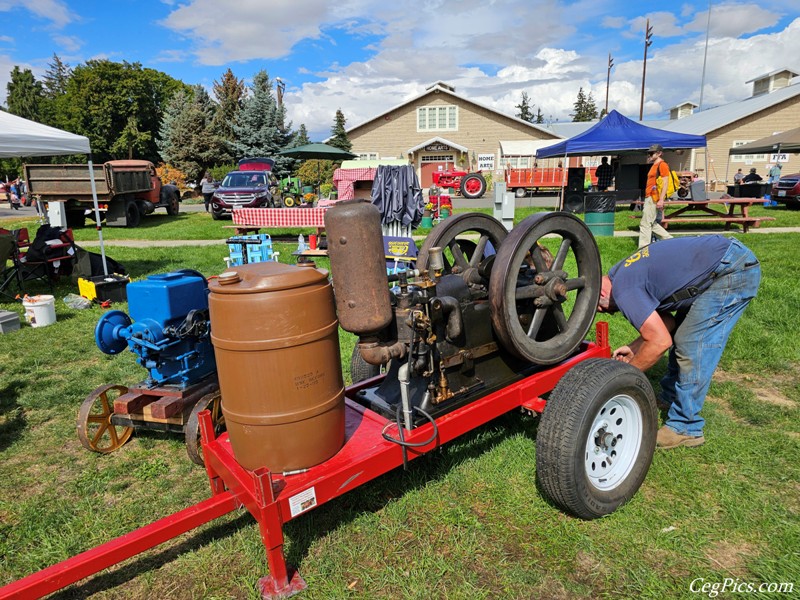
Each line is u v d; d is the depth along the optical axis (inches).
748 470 116.4
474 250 151.1
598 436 102.7
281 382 83.2
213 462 99.4
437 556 94.8
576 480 96.8
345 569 93.2
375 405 110.0
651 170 361.1
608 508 102.7
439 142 1376.7
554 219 111.3
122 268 342.6
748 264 113.8
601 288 126.6
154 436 147.6
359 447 95.0
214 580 93.0
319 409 86.7
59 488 123.0
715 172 1190.9
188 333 131.1
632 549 95.0
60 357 206.2
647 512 104.6
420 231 560.1
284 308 81.4
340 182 541.0
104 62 1782.7
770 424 137.0
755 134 1210.6
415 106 1386.6
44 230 327.3
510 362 119.6
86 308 281.7
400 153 1419.8
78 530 107.7
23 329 243.9
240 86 1669.5
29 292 322.3
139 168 707.4
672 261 114.0
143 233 600.1
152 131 1913.1
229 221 716.7
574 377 101.1
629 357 134.8
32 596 72.4
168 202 835.4
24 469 131.3
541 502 108.3
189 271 142.8
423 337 98.8
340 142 1396.4
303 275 84.0
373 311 89.0
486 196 1055.6
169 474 128.1
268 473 80.6
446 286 108.3
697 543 95.7
